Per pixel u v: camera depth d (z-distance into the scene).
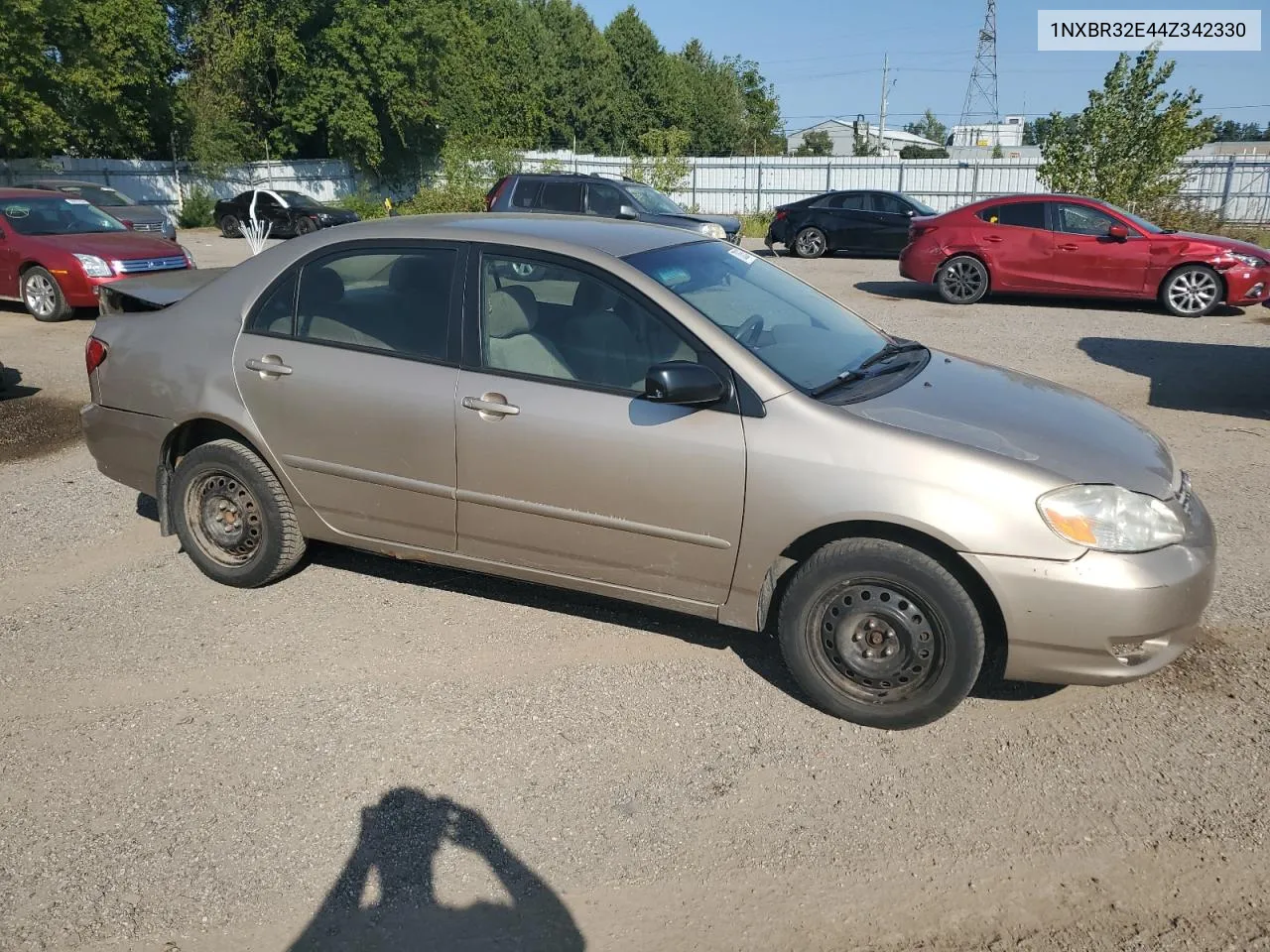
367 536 4.33
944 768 3.36
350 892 2.83
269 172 39.91
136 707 3.74
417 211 29.00
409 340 4.08
